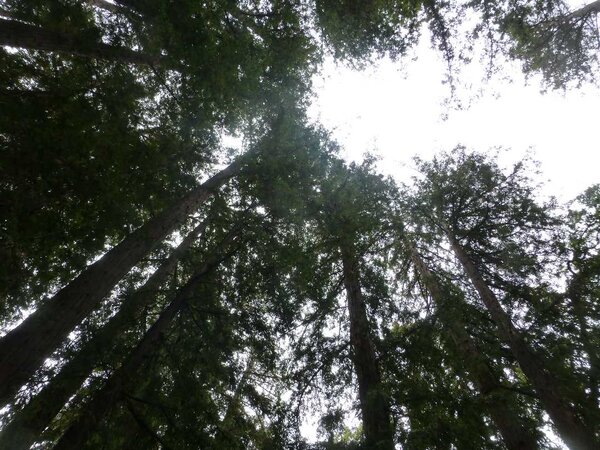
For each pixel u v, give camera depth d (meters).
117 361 5.39
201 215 9.20
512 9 9.09
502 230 10.26
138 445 5.32
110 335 5.25
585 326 6.89
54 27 5.66
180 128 7.04
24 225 4.79
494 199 10.61
